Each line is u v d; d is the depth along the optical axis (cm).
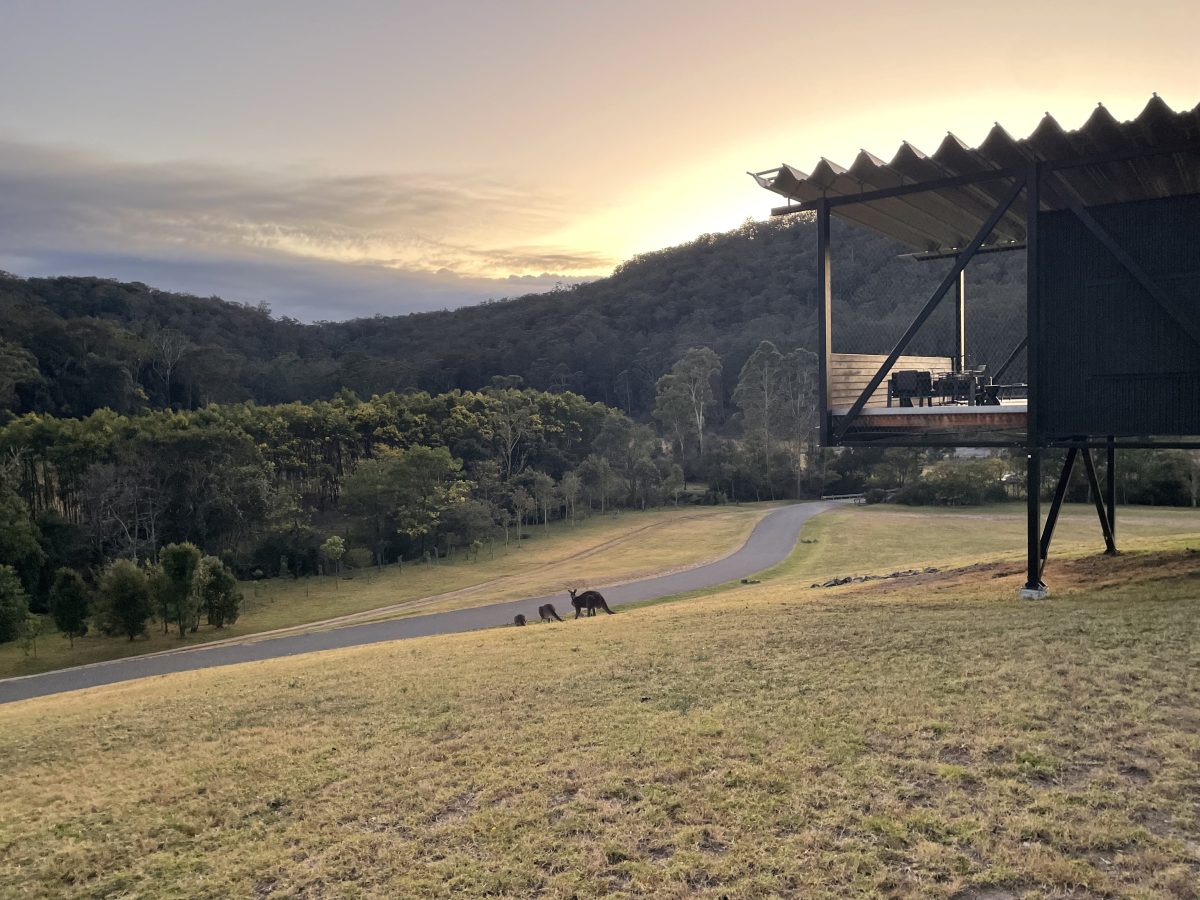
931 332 8556
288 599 4791
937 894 454
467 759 730
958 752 626
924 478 7362
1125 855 472
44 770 900
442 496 6338
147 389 10425
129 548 5491
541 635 1434
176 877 587
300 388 12369
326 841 609
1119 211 1162
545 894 498
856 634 1056
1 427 6462
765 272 15838
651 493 8700
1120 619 980
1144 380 1161
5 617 3650
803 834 528
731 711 775
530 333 15788
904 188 1287
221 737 916
